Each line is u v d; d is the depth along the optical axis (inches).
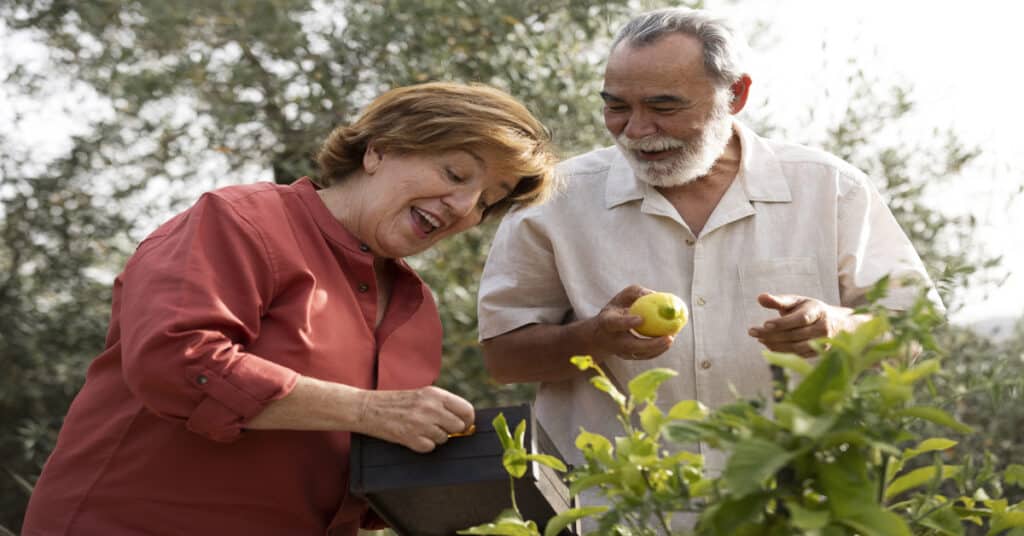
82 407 79.3
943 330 214.8
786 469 46.7
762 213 106.1
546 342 105.0
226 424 72.6
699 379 103.4
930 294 102.7
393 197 82.7
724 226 106.0
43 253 274.4
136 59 249.6
